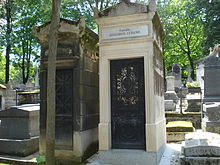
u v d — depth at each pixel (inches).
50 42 165.0
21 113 253.3
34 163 213.2
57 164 222.4
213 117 309.0
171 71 1138.7
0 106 619.5
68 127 232.1
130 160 204.5
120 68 223.3
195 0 1174.3
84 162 222.4
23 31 1001.5
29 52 1131.9
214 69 417.4
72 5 690.2
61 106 237.6
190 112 408.2
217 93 411.5
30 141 244.7
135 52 211.5
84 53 244.4
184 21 1302.9
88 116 245.9
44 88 241.3
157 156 203.6
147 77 207.5
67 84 237.8
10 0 916.0
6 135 262.2
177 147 271.9
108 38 219.3
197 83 896.3
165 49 1255.5
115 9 215.5
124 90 221.3
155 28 228.8
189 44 1407.5
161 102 258.4
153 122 203.2
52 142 159.5
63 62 235.6
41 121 238.8
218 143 186.5
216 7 1051.3
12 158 228.7
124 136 217.9
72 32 232.1
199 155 182.5
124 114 219.5
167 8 1085.1
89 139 245.3
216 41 1032.8
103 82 219.6
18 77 1861.5
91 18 678.5
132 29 212.7
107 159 211.0
